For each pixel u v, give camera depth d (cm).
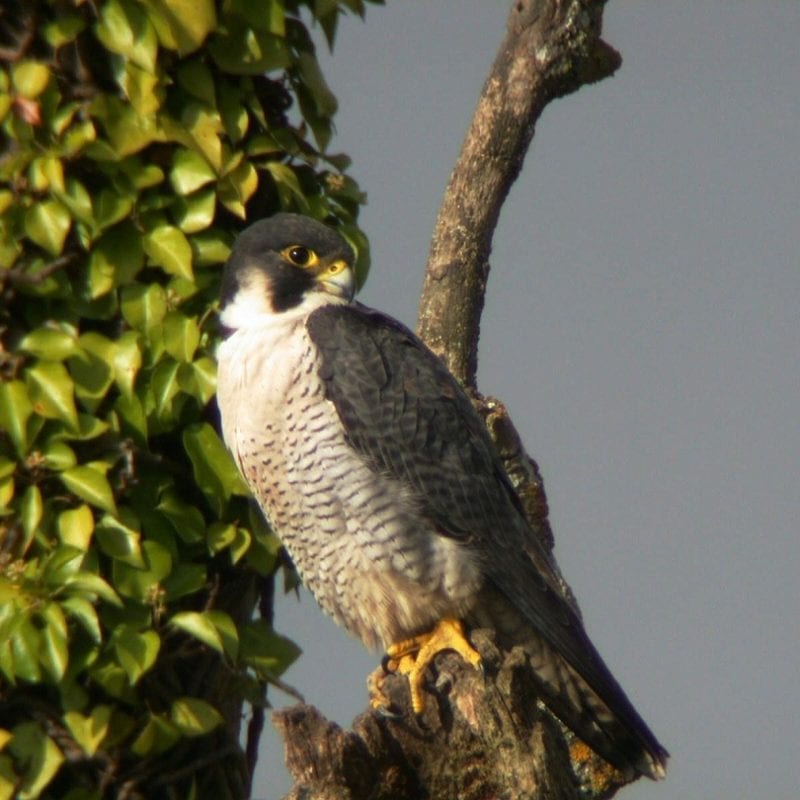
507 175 934
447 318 938
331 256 834
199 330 810
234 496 829
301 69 835
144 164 779
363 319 843
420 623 827
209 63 796
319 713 660
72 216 759
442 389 845
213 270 823
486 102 925
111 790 780
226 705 819
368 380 816
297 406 803
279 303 827
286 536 828
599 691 790
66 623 755
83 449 772
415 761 681
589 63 946
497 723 675
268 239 826
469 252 936
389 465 813
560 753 728
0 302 761
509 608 830
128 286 778
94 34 766
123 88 762
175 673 797
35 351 758
